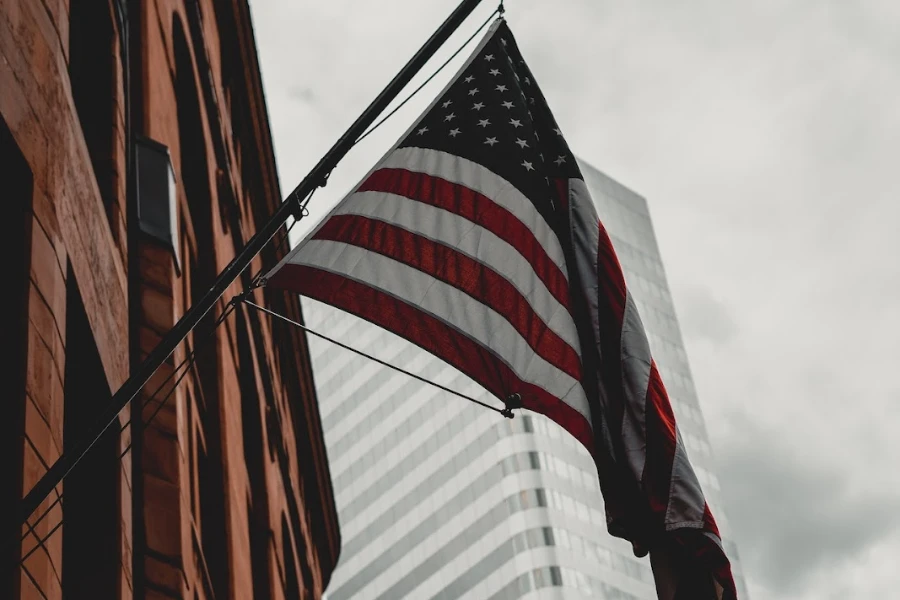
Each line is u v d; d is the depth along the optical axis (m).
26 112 14.48
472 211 15.05
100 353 16.66
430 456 131.12
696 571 13.90
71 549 15.88
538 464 121.44
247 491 30.33
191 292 27.30
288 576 37.78
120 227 19.66
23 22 15.02
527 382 14.29
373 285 14.38
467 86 16.08
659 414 14.34
